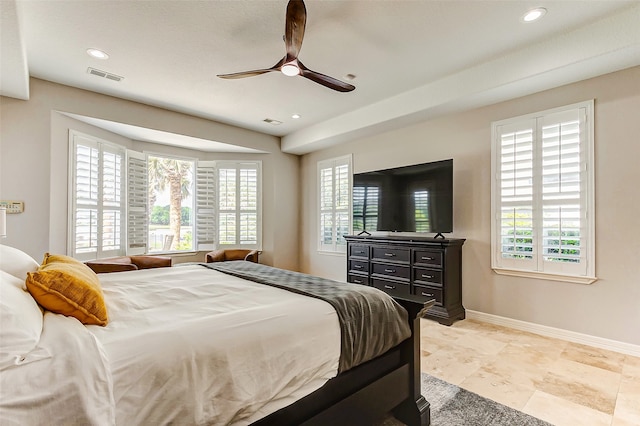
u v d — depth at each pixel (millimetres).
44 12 2363
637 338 2730
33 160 3428
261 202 5938
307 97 4066
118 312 1463
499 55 3084
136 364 991
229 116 4793
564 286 3129
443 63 3232
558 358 2680
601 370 2459
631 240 2768
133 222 4773
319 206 5855
